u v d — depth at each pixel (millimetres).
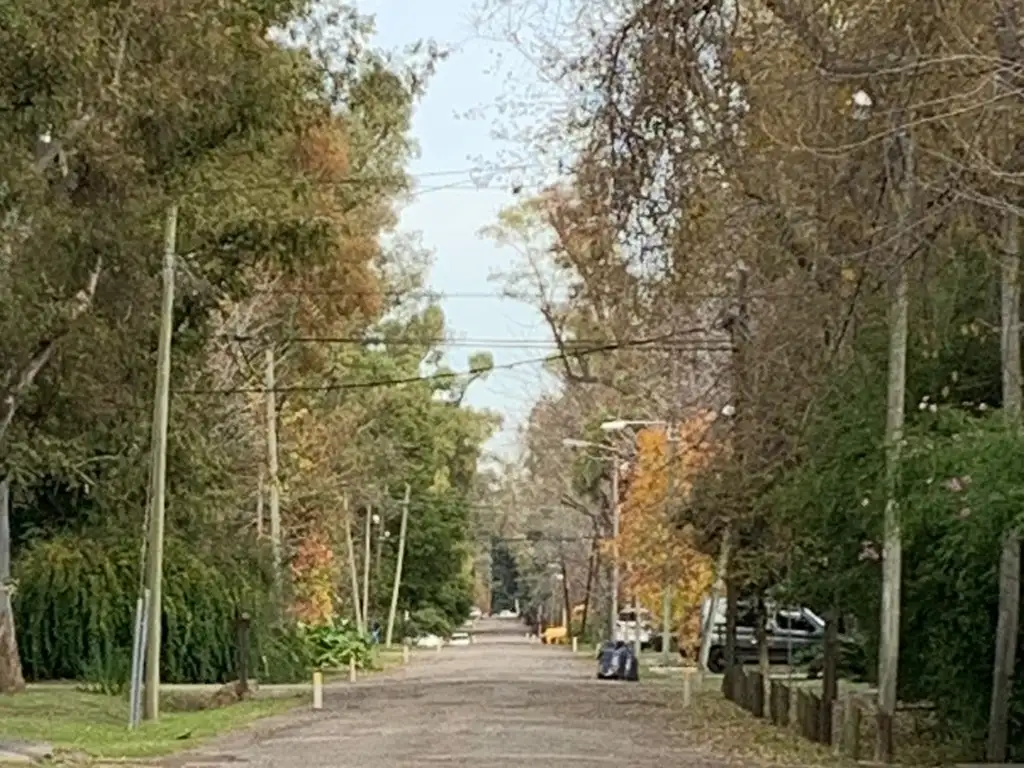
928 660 24703
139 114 26438
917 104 14289
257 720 31109
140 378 32500
